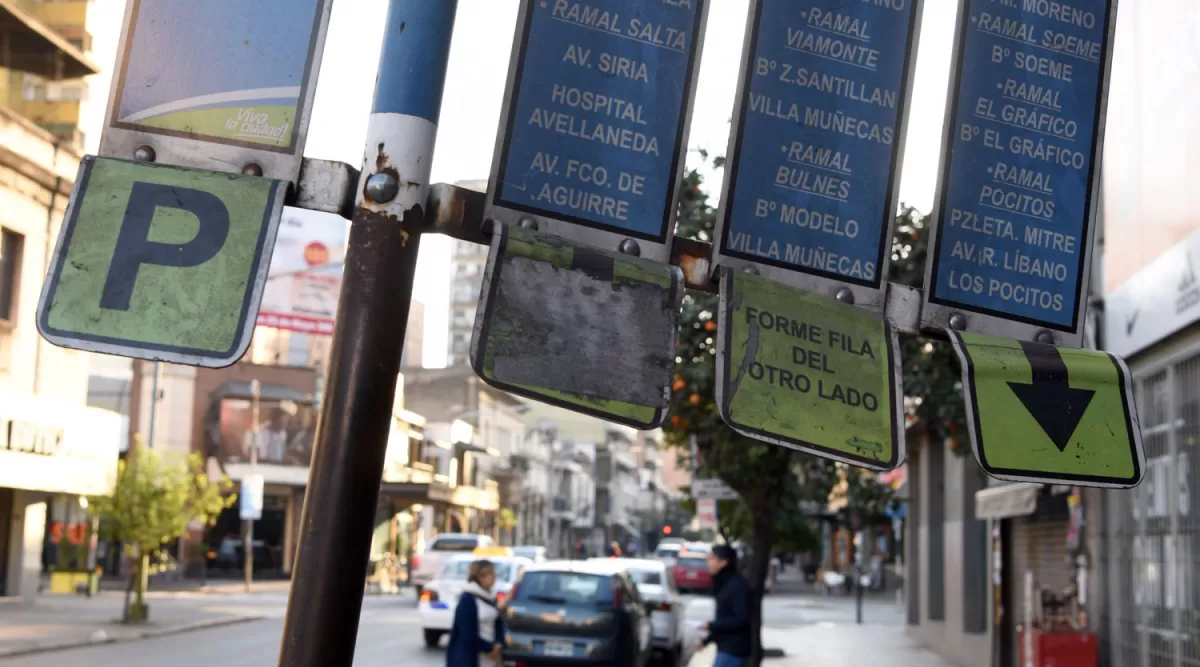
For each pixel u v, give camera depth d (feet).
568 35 10.91
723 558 30.04
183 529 76.74
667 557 178.91
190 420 158.30
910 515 84.17
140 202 9.51
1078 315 12.69
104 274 9.31
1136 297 32.37
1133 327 32.63
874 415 11.14
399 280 9.58
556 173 10.72
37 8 85.92
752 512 43.86
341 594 8.95
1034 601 37.99
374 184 9.64
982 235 12.49
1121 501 34.01
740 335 10.67
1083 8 13.15
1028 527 48.57
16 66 84.38
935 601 72.69
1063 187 12.84
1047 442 11.55
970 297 12.34
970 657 57.93
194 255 9.42
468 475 221.46
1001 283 12.49
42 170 78.59
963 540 60.64
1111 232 35.14
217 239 9.48
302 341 172.55
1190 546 28.25
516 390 9.59
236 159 9.97
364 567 9.07
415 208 9.71
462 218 10.21
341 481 9.09
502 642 31.53
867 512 50.16
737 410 10.46
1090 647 34.68
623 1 11.13
